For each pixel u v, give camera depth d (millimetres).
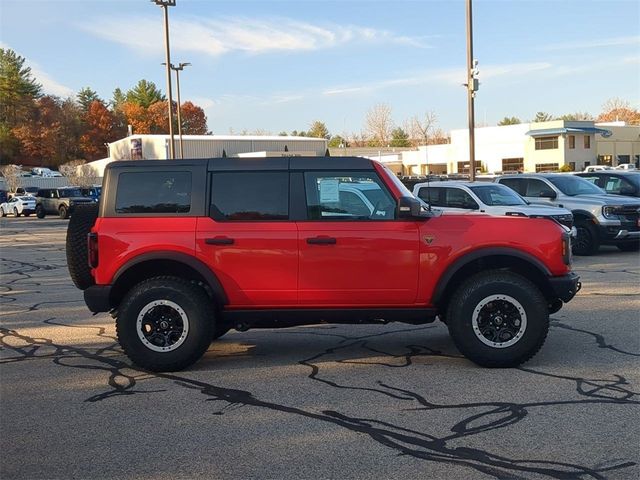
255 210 6289
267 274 6219
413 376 6074
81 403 5477
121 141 68312
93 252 6285
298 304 6273
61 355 7156
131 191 6363
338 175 6289
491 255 6207
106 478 4027
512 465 4082
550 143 62469
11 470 4160
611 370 6109
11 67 96688
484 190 14055
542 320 6117
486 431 4652
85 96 126375
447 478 3916
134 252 6227
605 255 15398
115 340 7875
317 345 7449
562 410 5043
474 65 23375
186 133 118625
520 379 5883
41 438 4699
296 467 4117
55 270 15492
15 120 97562
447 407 5176
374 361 6664
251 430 4777
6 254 19656
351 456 4266
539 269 6211
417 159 57688
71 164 73000
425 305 6285
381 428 4758
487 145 67375
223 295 6242
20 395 5715
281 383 5957
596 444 4375
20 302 10789
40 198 43531
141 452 4410
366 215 6281
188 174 6348
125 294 6578
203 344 6297
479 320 6207
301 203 6277
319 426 4828
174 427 4871
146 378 6195
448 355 6844
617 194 16922
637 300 9523
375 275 6203
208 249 6211
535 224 6250
